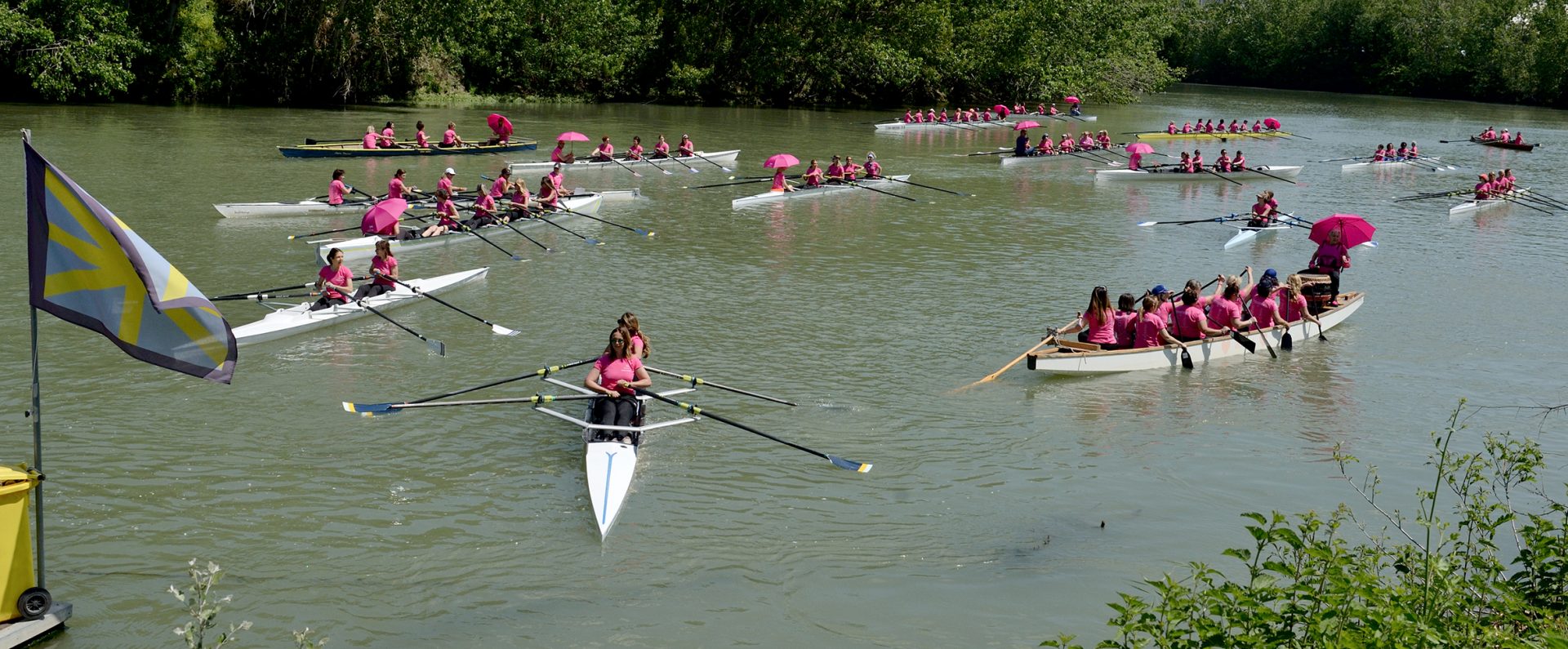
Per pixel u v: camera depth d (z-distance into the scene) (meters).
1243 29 136.88
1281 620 7.07
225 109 59.81
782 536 12.50
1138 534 12.82
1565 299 25.38
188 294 9.16
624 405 14.49
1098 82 93.94
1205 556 12.29
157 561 11.44
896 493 13.73
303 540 12.01
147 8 61.34
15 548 9.23
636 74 83.38
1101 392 17.72
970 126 69.81
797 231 31.33
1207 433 16.08
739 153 51.47
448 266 25.59
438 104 70.25
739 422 15.91
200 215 29.89
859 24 81.75
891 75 82.44
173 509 12.59
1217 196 41.47
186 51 61.44
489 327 20.50
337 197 30.72
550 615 10.76
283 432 14.98
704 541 12.31
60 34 57.44
